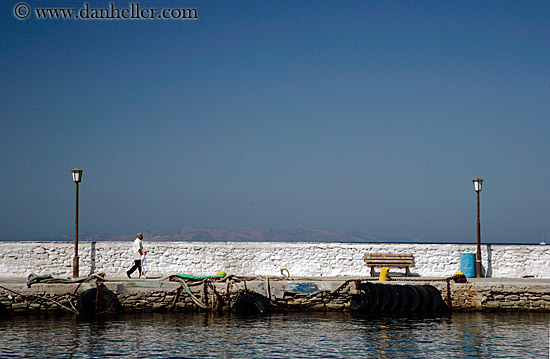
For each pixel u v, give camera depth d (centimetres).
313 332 1878
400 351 1639
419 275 2556
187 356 1575
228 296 2211
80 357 1549
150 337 1786
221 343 1719
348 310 2252
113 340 1741
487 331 1902
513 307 2262
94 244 2508
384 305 2191
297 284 2245
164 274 2525
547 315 2198
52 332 1844
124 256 2517
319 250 2566
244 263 2555
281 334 1844
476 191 2584
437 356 1590
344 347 1681
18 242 2483
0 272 2466
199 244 2550
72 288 2162
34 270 2475
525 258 2578
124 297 2180
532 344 1717
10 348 1633
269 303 2211
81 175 2384
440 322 2056
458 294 2275
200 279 2252
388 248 2569
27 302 2134
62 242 2502
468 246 2583
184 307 2209
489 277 2577
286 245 2567
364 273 2562
